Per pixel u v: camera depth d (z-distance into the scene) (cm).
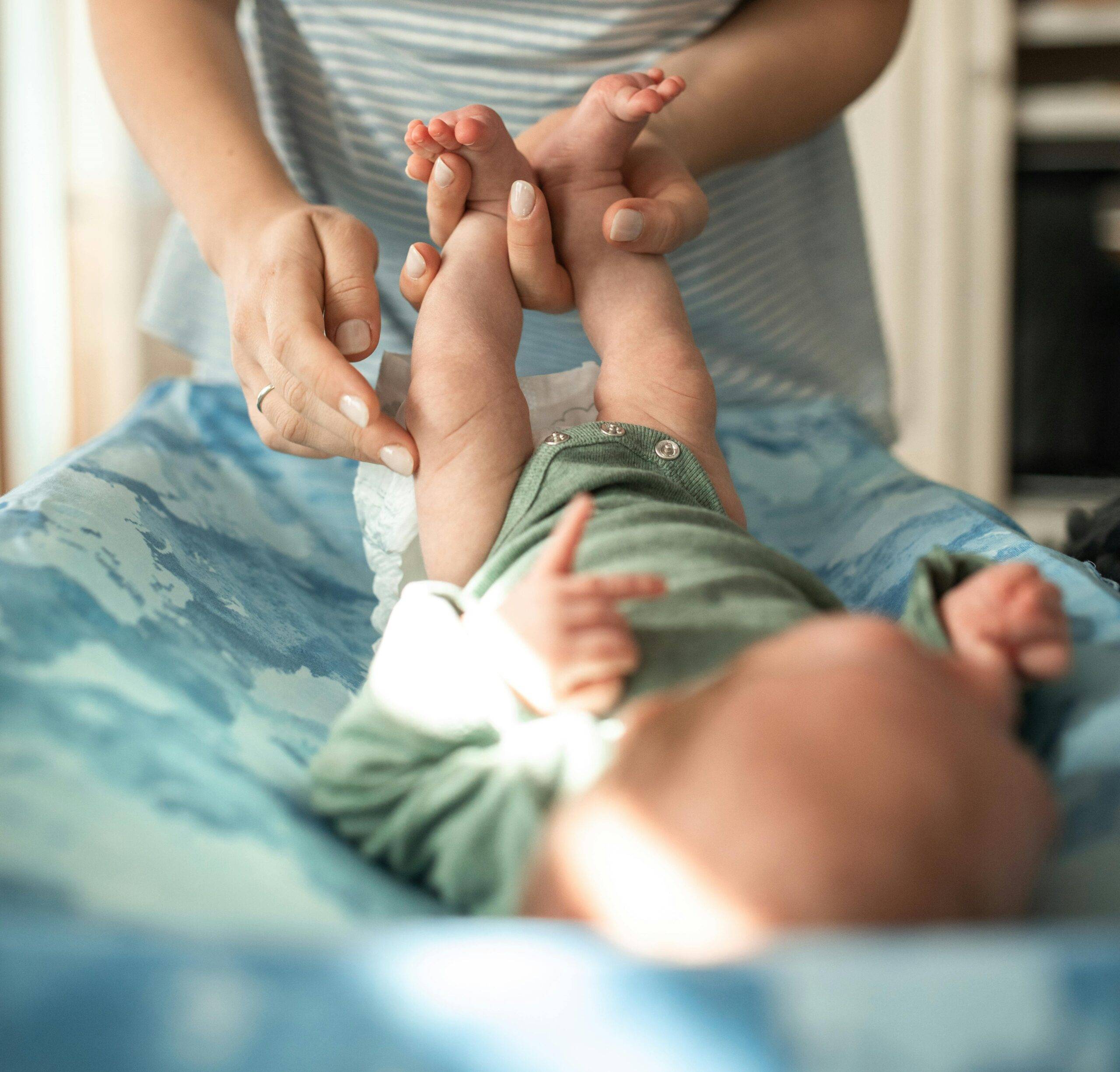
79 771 49
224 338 131
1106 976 32
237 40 112
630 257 87
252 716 67
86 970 32
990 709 51
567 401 89
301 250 82
